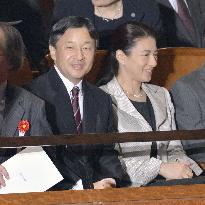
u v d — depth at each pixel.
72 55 9.45
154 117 10.44
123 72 10.35
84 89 9.60
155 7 12.96
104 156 9.56
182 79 11.21
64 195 6.51
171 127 10.74
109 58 10.46
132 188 6.69
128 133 7.43
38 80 9.58
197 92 11.10
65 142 7.18
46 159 7.88
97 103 9.62
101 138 7.31
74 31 9.46
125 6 12.63
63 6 12.63
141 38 10.21
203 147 10.88
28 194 6.50
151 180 10.02
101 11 12.48
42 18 13.06
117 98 10.23
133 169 9.96
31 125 8.77
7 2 12.92
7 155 8.49
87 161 9.30
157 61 11.44
